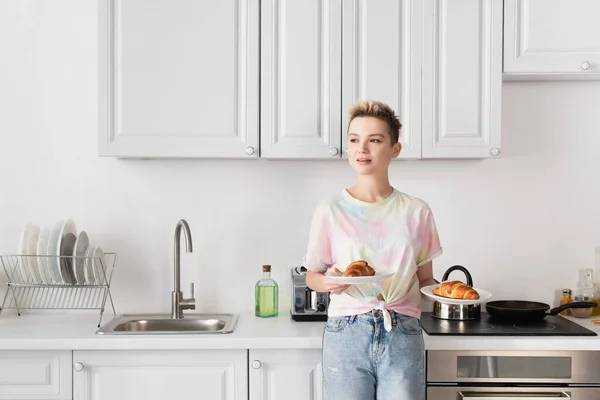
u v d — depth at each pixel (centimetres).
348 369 179
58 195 251
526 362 201
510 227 252
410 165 251
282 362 204
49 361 204
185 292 252
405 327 181
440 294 193
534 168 252
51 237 221
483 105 223
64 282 228
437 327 215
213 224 252
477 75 223
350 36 222
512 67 224
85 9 250
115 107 222
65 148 250
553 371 201
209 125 222
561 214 252
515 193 252
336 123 222
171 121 222
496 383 201
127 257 251
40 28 249
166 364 204
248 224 252
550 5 223
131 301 251
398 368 178
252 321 231
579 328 213
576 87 251
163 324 238
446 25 222
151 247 251
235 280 252
